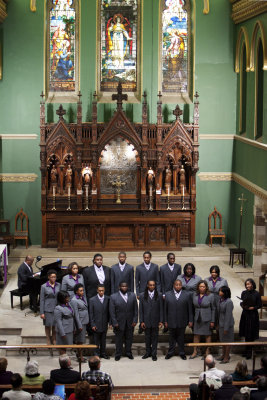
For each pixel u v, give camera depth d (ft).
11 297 60.44
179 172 79.97
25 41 78.84
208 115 81.05
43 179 78.74
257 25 70.18
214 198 81.61
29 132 79.87
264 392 38.55
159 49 80.28
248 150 74.18
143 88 80.38
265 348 54.19
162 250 78.33
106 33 80.53
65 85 80.74
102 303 52.47
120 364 52.54
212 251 78.43
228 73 80.69
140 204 79.71
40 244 80.94
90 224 77.41
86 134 78.69
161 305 53.11
